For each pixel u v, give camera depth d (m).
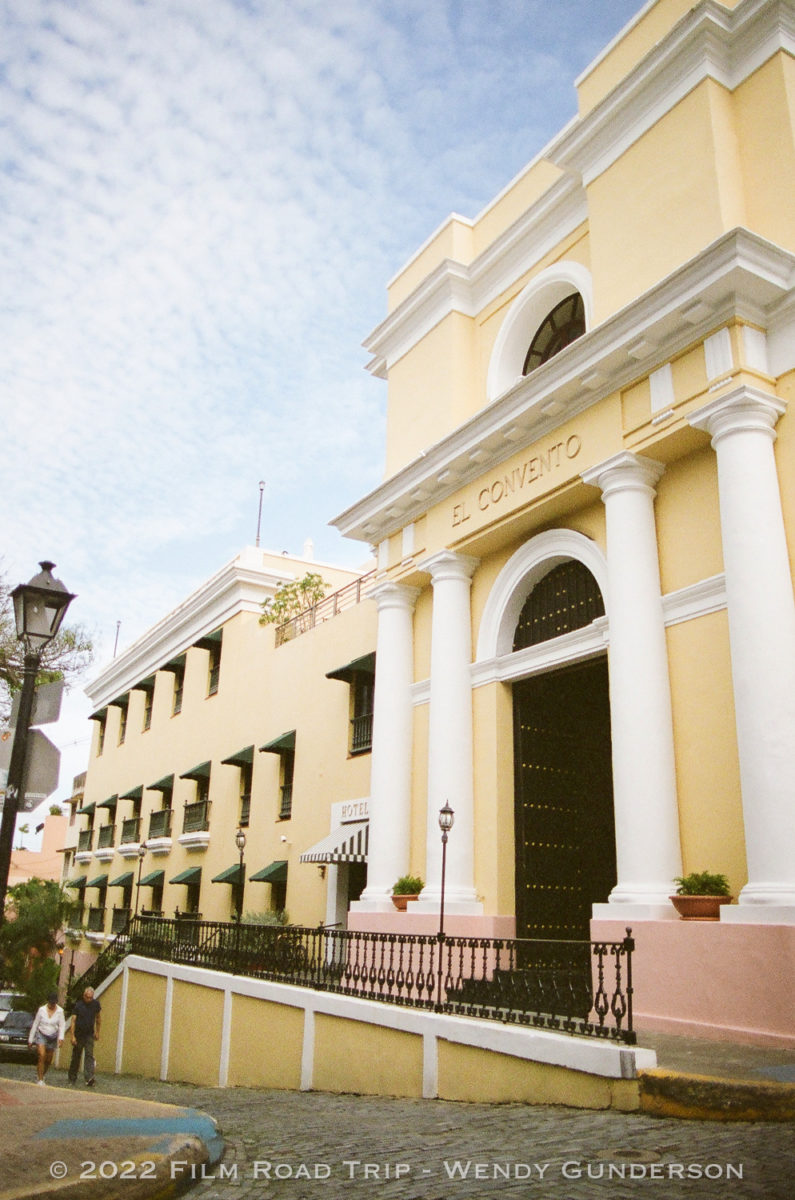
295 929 11.66
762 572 8.80
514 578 13.01
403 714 14.49
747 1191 4.28
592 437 11.16
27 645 7.77
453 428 14.21
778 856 8.11
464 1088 7.89
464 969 11.56
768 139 10.09
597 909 9.50
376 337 16.61
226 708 24.50
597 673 13.80
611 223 11.53
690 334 9.90
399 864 13.79
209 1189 4.75
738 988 7.97
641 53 11.65
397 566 14.90
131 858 29.05
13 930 28.48
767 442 9.24
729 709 9.33
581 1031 6.99
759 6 10.19
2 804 7.40
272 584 25.34
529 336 14.25
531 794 12.79
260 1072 11.52
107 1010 17.61
